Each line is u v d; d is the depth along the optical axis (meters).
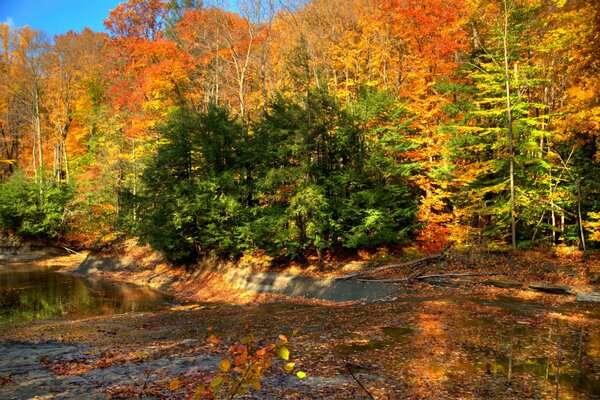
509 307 16.08
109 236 43.88
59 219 48.97
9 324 19.58
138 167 41.56
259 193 29.25
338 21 36.12
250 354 4.20
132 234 35.38
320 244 26.69
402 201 27.61
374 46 32.19
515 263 23.27
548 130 27.67
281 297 24.89
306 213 26.94
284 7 36.62
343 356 10.56
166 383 8.52
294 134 28.56
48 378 9.13
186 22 40.19
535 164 26.08
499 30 24.47
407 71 31.22
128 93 41.69
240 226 29.41
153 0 47.19
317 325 14.77
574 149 27.75
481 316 14.75
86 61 53.34
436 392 8.08
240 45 40.53
